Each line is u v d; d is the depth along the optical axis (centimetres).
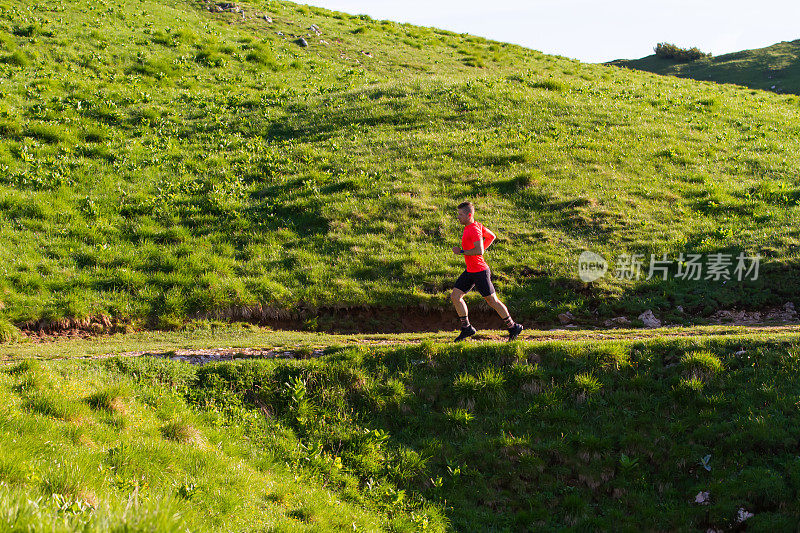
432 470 858
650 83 3475
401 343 1083
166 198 1703
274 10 4119
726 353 948
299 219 1656
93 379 890
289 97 2627
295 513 692
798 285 1304
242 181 1844
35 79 2384
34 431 661
